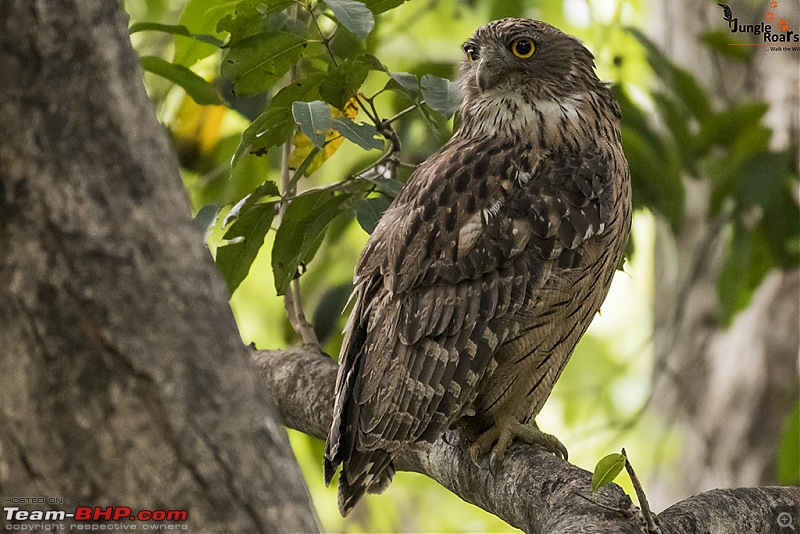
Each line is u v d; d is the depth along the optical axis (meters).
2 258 4.11
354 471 7.30
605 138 8.44
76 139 4.15
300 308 8.93
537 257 7.57
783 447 10.70
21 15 4.09
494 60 8.30
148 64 8.05
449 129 10.73
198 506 4.16
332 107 8.02
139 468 4.14
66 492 4.15
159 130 4.36
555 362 7.91
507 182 7.80
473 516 16.55
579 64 8.50
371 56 7.02
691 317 15.28
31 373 4.12
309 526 4.29
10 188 4.11
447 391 7.30
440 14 14.74
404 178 9.32
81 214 4.14
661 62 11.12
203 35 7.74
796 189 13.75
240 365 4.31
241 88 7.63
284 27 7.78
